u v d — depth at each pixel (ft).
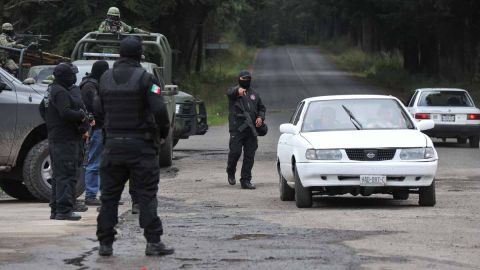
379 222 86.22
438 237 76.18
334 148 98.89
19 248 70.79
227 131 271.08
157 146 66.28
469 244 72.43
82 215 93.20
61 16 302.25
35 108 105.50
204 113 194.18
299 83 556.10
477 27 366.02
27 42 173.88
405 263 63.87
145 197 66.39
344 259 65.31
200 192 121.39
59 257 66.69
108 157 65.72
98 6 307.78
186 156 187.93
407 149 98.89
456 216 90.99
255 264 63.36
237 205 104.99
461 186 126.82
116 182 66.69
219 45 470.80
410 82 483.51
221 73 586.04
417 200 110.83
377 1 424.46
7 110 104.58
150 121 65.41
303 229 81.56
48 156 106.93
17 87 106.11
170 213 96.17
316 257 66.13
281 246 71.36
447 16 362.12
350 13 483.92
